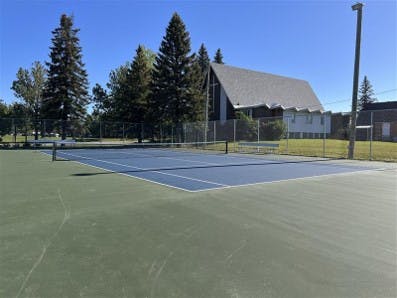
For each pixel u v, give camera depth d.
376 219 5.61
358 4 17.77
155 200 7.05
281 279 3.37
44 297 2.99
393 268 3.64
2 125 29.34
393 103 46.97
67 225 5.18
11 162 15.88
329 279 3.37
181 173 11.78
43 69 50.62
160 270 3.57
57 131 31.77
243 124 29.38
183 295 3.04
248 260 3.86
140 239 4.55
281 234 4.80
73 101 36.09
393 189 8.56
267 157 20.02
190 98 35.41
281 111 38.53
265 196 7.56
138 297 3.00
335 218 5.68
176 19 35.44
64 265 3.68
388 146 25.91
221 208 6.36
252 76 45.56
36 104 50.53
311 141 31.66
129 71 40.72
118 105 46.44
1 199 7.08
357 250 4.18
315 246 4.32
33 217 5.63
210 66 42.97
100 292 3.08
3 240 4.47
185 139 32.72
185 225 5.22
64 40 36.12
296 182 9.70
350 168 13.78
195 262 3.79
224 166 14.45
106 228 5.04
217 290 3.13
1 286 3.18
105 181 9.72
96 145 31.80
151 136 35.62
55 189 8.32
